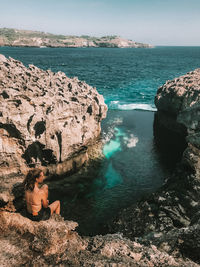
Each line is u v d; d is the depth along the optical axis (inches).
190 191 455.8
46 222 199.3
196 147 474.9
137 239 315.6
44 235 187.5
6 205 203.0
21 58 4827.8
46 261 169.2
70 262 169.6
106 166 703.1
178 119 583.2
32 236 187.8
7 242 181.5
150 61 5196.9
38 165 597.0
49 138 584.7
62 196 564.4
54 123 596.4
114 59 5580.7
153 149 820.0
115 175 662.5
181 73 2984.7
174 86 914.1
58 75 1003.3
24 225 194.2
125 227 447.5
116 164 716.7
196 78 947.3
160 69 3506.4
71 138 633.0
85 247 195.5
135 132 968.3
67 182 621.9
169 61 5275.6
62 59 5054.1
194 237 245.4
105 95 1621.6
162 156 773.9
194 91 799.1
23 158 579.5
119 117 1150.3
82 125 724.0
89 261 172.4
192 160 474.3
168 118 949.2
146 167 709.3
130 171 684.7
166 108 929.5
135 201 557.9
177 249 240.7
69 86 860.6
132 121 1099.9
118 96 1595.7
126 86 1966.0
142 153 791.1
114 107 1325.0
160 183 633.6
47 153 595.5
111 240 207.6
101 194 579.8
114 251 191.6
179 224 418.0
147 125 1055.6
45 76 897.5
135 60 5423.2
